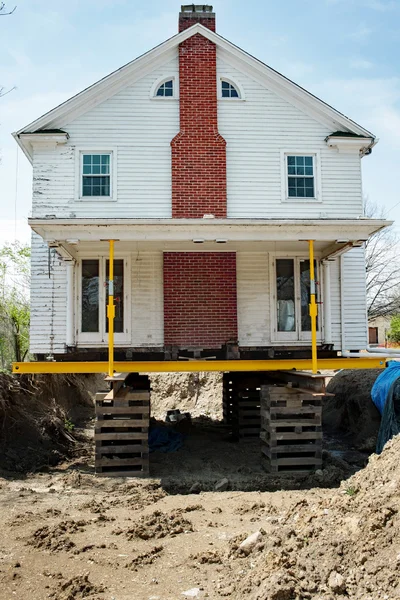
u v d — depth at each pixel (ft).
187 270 48.60
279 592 16.88
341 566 18.16
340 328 50.52
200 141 50.26
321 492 34.35
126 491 35.60
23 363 41.83
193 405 82.48
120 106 50.39
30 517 28.09
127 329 48.24
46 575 20.47
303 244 46.93
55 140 49.14
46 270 48.55
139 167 49.93
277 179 50.85
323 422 65.62
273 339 49.21
